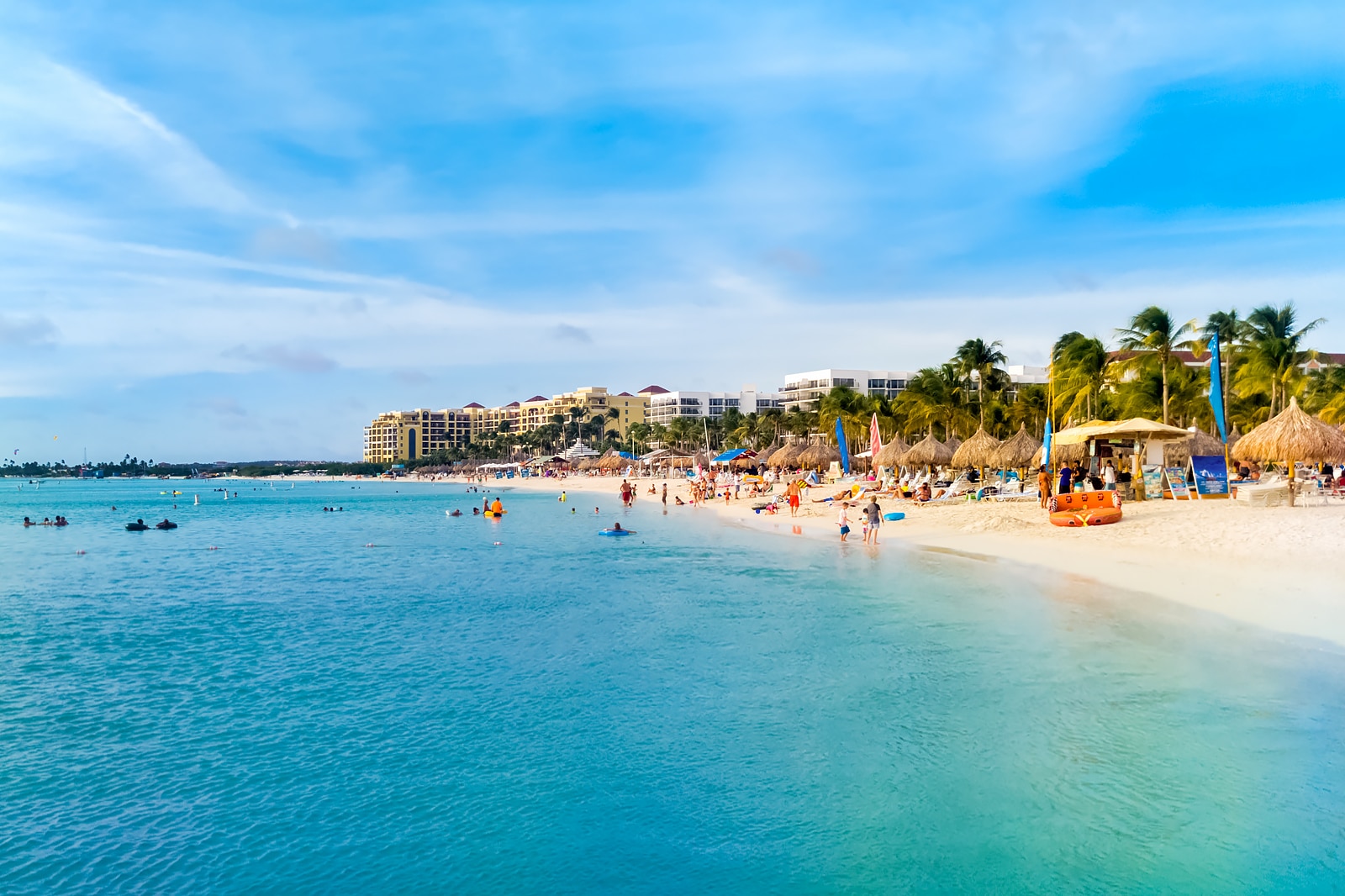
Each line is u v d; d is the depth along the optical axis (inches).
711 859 275.3
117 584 986.1
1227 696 399.9
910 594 715.4
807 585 802.2
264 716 435.8
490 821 307.7
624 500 2436.0
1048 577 752.3
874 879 257.8
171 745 395.2
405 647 593.9
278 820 313.9
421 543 1515.7
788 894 252.7
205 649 603.5
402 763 364.8
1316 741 345.1
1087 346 1868.8
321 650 593.3
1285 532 834.8
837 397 3501.5
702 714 413.4
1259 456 1088.8
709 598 753.0
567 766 355.3
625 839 291.0
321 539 1670.8
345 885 269.4
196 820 315.9
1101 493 1054.4
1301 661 449.4
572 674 499.2
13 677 526.0
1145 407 2057.1
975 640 531.5
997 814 294.7
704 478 2783.0
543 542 1451.8
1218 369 1248.8
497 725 411.2
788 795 317.7
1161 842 272.2
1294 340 1990.7
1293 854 262.7
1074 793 307.6
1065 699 406.6
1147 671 443.8
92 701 470.3
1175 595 625.3
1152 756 336.5
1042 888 249.0
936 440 1860.2
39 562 1263.5
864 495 1850.4
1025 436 1620.3
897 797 311.9
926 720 388.2
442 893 263.0
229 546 1520.7
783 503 1966.0
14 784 350.6
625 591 816.9
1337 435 1043.3
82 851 293.6
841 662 494.9
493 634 630.5
